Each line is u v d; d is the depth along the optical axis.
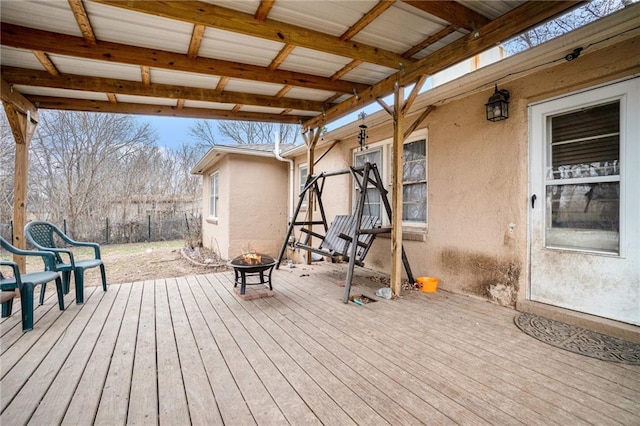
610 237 2.75
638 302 2.56
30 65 3.44
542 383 1.93
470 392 1.85
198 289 4.23
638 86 2.55
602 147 2.79
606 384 1.92
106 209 13.62
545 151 3.17
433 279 4.11
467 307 3.43
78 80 3.72
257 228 7.97
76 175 13.30
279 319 3.10
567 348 2.40
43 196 12.79
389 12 2.69
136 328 2.88
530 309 3.17
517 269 3.32
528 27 2.44
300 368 2.14
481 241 3.69
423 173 4.59
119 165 14.69
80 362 2.24
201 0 2.46
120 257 8.38
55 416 1.65
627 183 2.62
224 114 5.21
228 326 2.92
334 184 6.50
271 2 2.48
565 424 1.57
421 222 4.65
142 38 3.00
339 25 2.86
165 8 2.35
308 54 3.46
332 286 4.36
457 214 3.97
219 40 3.09
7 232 9.85
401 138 3.82
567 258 2.99
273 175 8.19
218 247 8.55
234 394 1.84
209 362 2.23
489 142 3.59
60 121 12.88
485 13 2.71
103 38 2.98
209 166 9.71
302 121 5.77
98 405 1.75
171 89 4.14
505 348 2.42
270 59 3.54
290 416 1.64
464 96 3.87
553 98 3.09
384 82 3.97
